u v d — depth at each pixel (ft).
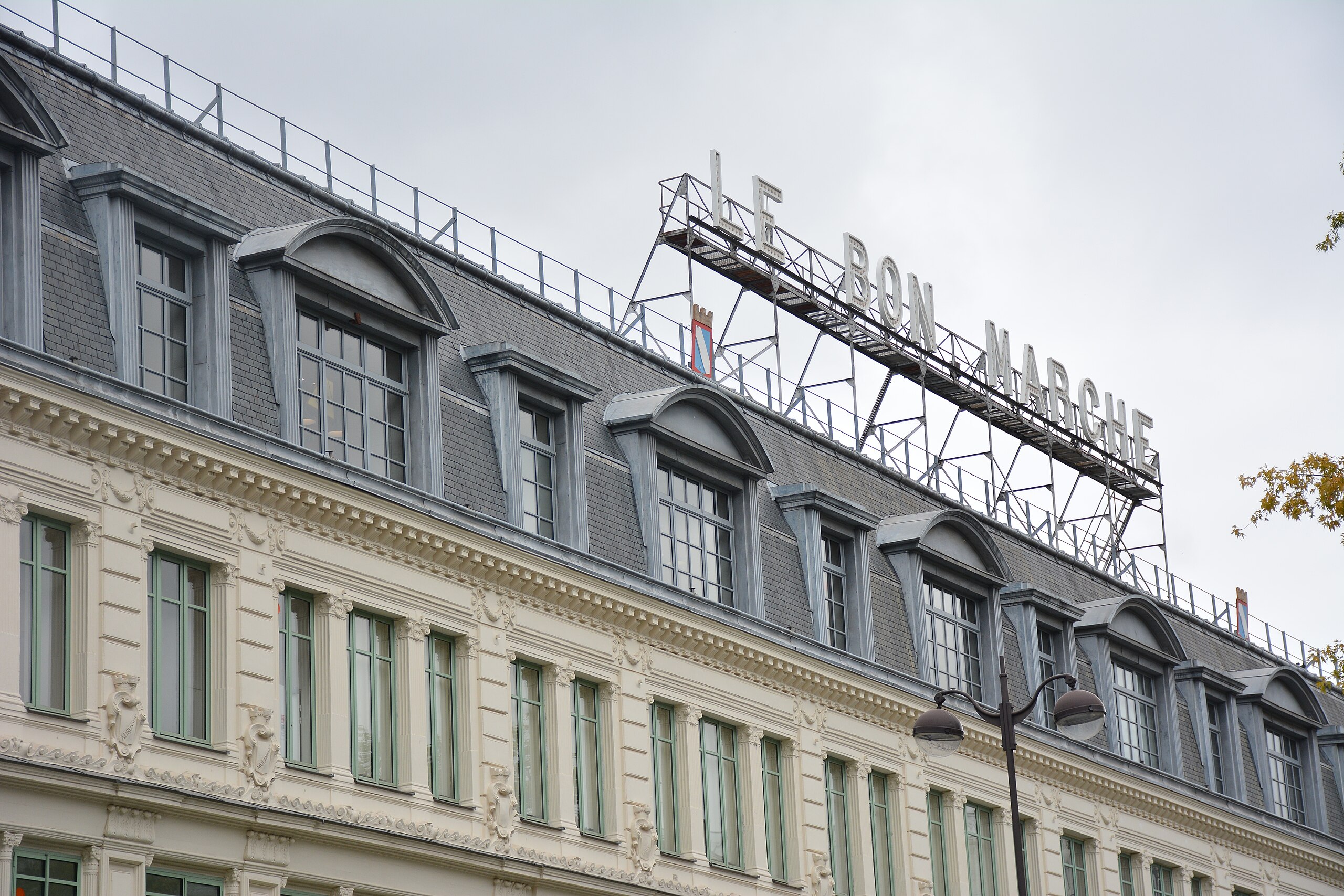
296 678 141.38
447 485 157.28
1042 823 228.84
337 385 150.00
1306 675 297.33
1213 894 262.26
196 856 129.29
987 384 271.08
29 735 120.37
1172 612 280.92
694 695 179.11
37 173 129.49
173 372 137.18
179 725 131.64
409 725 148.66
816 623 197.88
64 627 125.80
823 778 193.57
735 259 231.50
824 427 222.69
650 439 179.52
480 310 170.40
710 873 175.94
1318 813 294.05
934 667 215.72
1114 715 248.11
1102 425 299.38
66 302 129.59
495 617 158.20
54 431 125.70
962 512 222.69
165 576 132.98
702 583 184.75
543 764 161.99
